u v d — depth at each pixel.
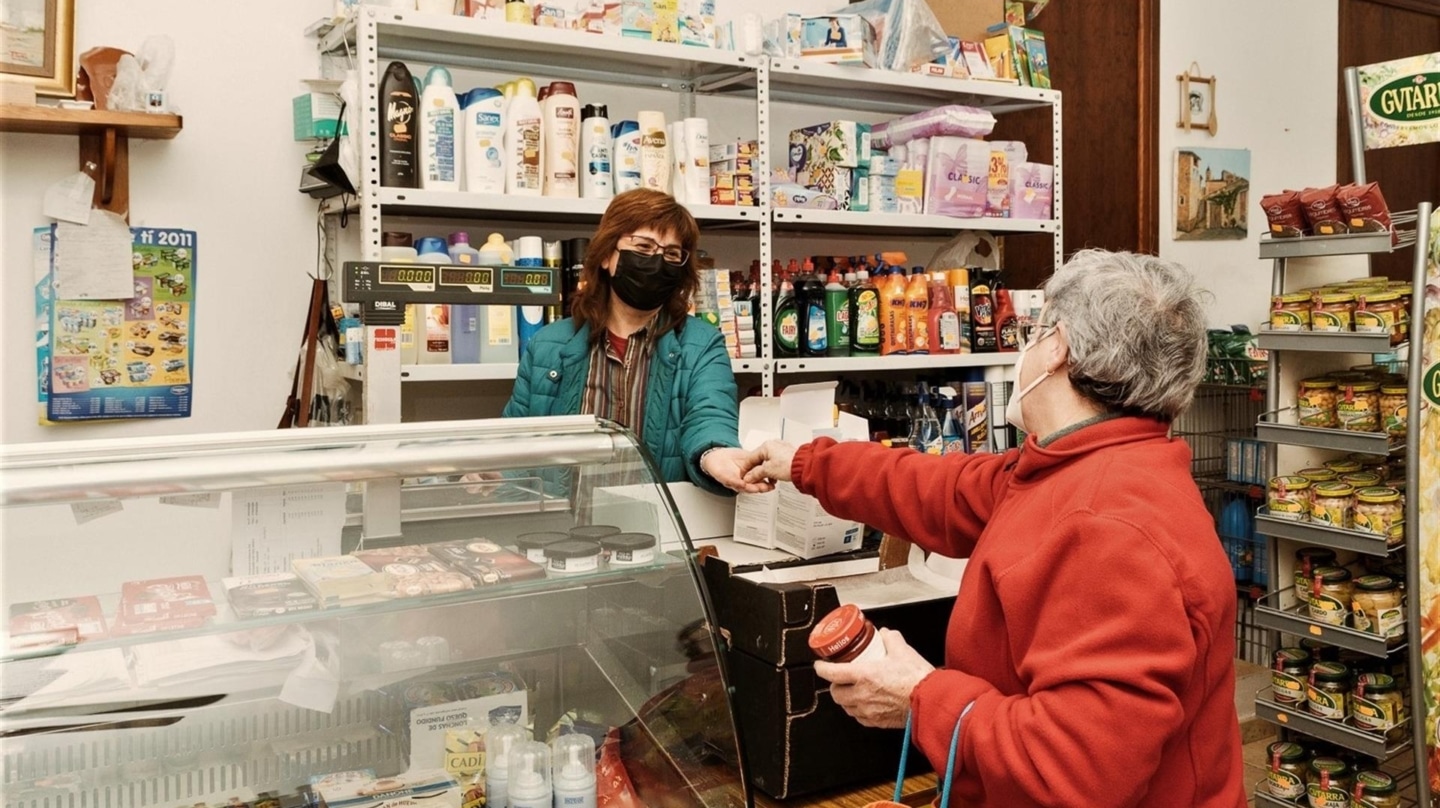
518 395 2.57
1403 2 5.95
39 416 2.79
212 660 1.33
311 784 1.38
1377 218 2.75
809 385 2.54
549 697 1.55
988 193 3.76
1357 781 2.92
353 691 1.42
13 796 1.21
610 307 2.55
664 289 2.43
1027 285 4.77
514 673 1.53
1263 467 4.45
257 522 1.43
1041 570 1.27
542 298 2.04
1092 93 4.79
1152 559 1.20
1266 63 5.32
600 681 1.57
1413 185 6.21
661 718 1.57
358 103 2.74
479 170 2.82
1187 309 1.36
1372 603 2.84
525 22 2.93
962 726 1.28
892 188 3.63
